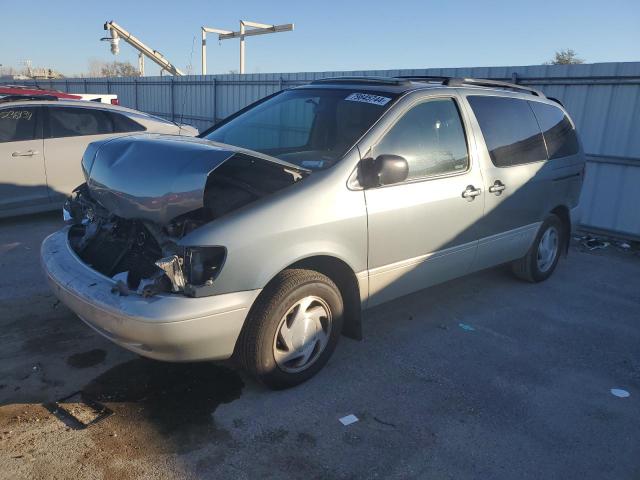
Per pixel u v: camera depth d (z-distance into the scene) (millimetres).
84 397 3236
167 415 3109
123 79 19906
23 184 6945
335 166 3447
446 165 4145
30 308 4402
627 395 3609
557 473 2826
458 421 3213
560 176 5387
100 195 3377
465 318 4711
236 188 3193
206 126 15953
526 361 3998
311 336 3438
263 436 2979
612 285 5809
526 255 5387
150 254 3174
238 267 2949
